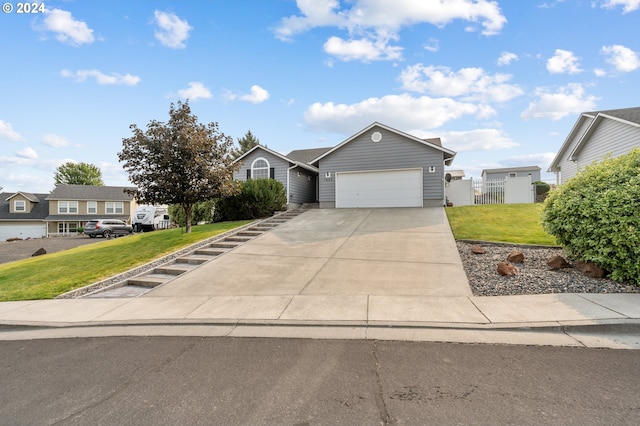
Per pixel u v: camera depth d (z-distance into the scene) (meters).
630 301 4.73
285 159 19.97
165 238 12.59
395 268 7.11
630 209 5.40
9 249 18.91
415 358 3.38
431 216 13.06
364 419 2.37
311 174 23.97
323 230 11.64
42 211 35.12
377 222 12.44
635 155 6.14
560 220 6.42
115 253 11.00
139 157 11.95
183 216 18.69
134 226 27.64
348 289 5.98
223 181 12.68
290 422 2.37
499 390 2.71
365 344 3.80
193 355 3.71
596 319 4.11
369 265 7.41
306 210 16.88
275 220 14.35
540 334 3.95
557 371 3.01
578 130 17.61
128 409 2.65
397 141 17.12
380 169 17.36
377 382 2.92
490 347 3.60
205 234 11.94
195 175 12.23
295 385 2.92
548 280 5.88
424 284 6.07
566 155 19.80
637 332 3.92
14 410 2.70
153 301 6.02
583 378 2.87
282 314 4.91
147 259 9.40
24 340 4.52
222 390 2.89
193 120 12.25
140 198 12.30
